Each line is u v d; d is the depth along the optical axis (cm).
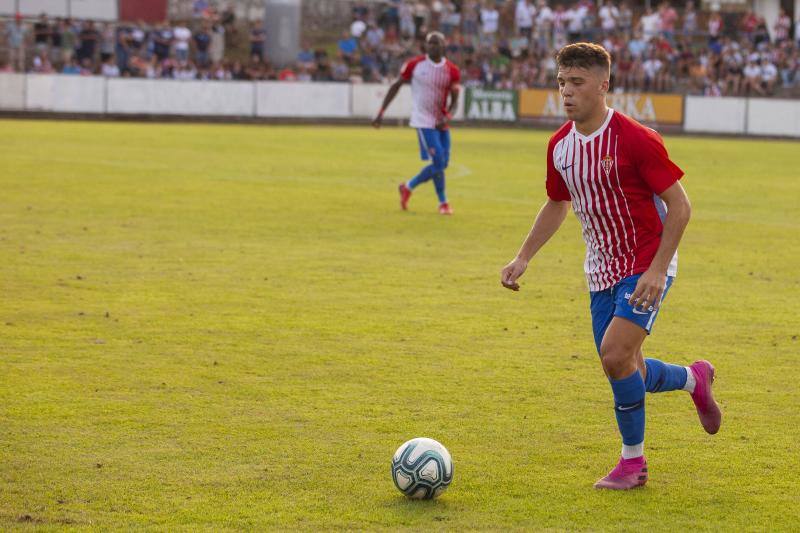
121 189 3769
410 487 1059
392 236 2878
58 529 983
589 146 1086
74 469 1144
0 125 6850
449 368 1590
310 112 8450
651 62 8981
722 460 1206
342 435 1274
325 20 10044
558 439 1272
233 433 1275
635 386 1095
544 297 2136
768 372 1593
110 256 2486
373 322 1884
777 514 1045
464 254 2619
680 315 1991
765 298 2155
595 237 1123
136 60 8444
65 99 7838
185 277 2259
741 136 8200
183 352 1656
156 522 1004
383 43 9462
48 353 1634
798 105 7988
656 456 1220
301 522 1008
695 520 1028
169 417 1332
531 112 8750
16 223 2939
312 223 3081
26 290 2094
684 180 4622
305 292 2130
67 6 8500
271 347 1698
